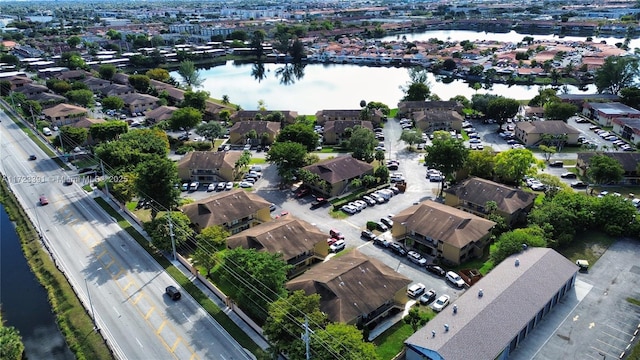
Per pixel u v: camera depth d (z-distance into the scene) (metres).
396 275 78.25
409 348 64.31
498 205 102.62
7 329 67.31
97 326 72.88
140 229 102.38
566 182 126.38
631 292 80.31
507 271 77.44
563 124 158.25
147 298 79.44
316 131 175.62
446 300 77.81
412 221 96.19
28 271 89.69
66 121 176.38
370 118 179.38
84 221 106.00
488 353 61.94
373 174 127.81
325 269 79.75
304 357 58.66
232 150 157.00
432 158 115.62
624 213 97.88
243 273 74.31
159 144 133.12
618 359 66.19
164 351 67.88
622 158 126.81
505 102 170.25
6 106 199.50
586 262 86.75
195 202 104.94
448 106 192.12
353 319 69.25
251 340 69.81
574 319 73.94
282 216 105.44
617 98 198.00
